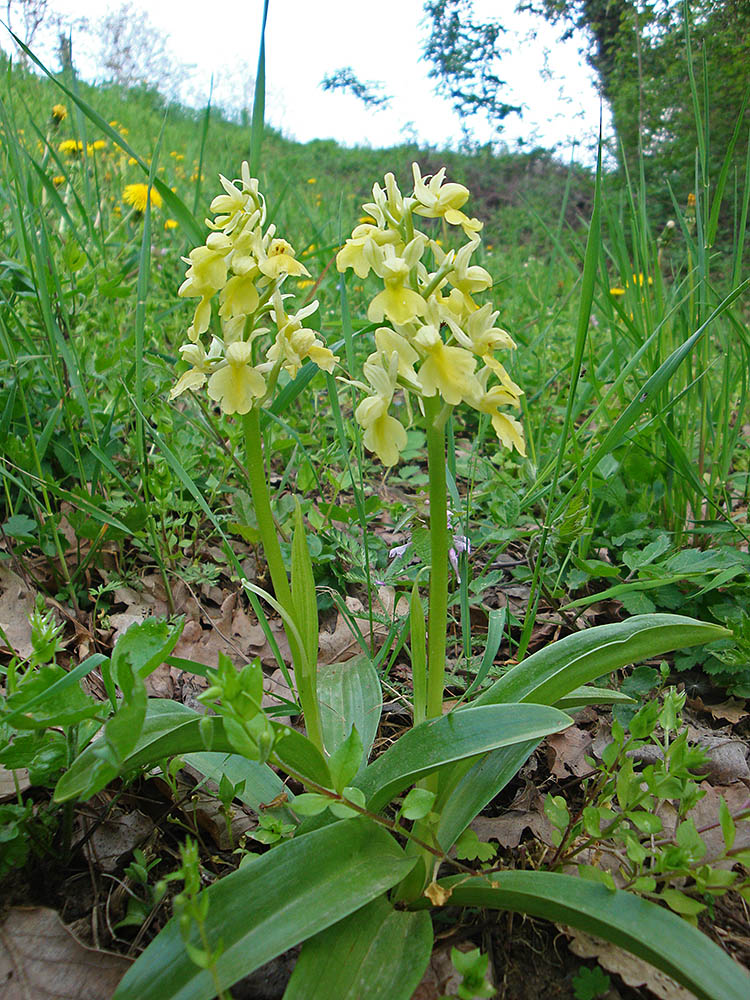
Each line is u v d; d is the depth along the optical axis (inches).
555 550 17.8
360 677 13.0
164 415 18.9
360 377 22.6
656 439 19.3
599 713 14.6
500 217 90.5
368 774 9.7
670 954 7.8
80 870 10.6
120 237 31.3
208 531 19.4
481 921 10.2
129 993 7.7
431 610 9.9
